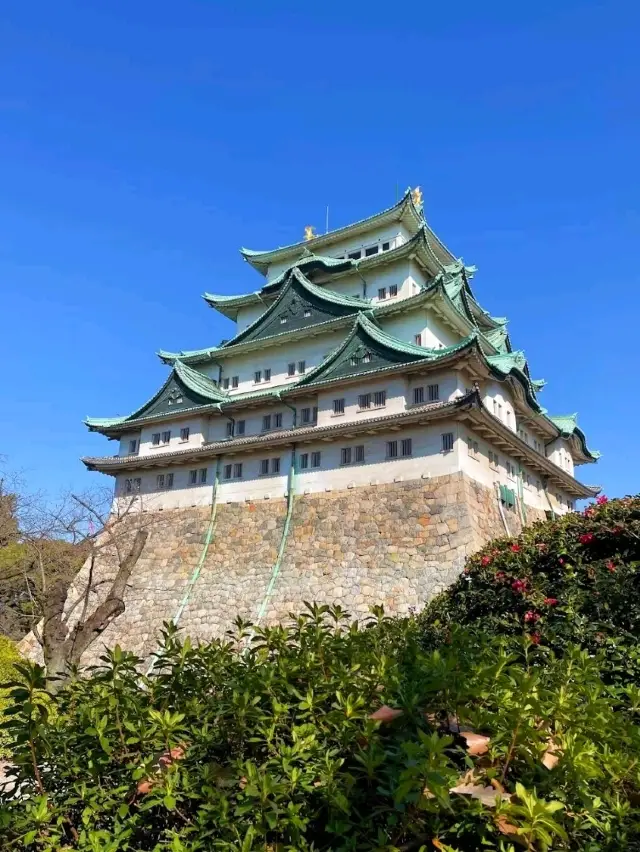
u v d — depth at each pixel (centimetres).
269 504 3653
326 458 3531
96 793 454
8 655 2228
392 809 377
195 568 3731
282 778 411
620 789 424
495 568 942
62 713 539
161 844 414
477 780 389
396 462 3262
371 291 4334
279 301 4409
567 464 4850
